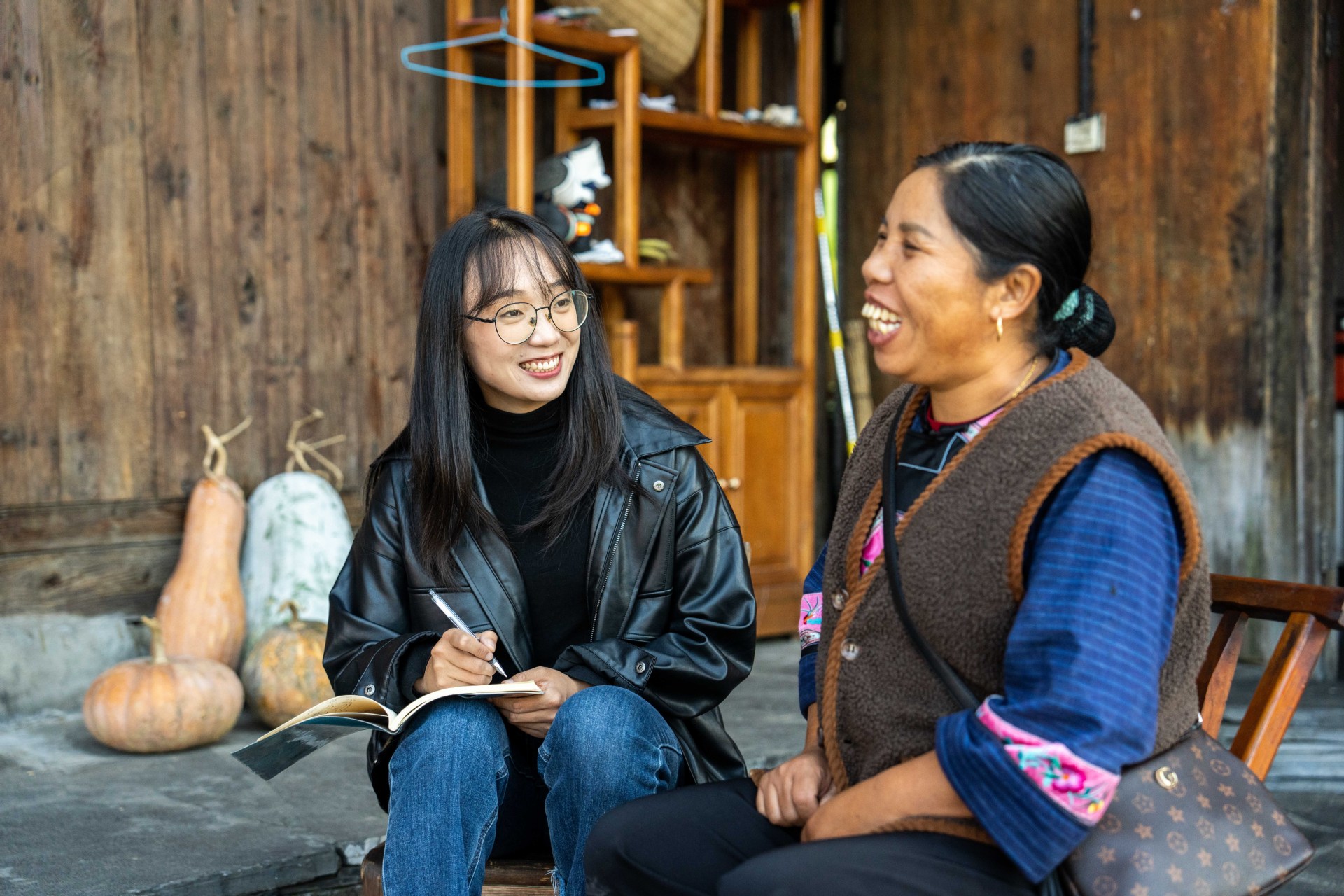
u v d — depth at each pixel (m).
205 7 4.02
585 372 2.07
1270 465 4.33
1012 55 4.95
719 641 2.06
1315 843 2.87
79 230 3.81
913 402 1.58
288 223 4.26
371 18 4.41
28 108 3.69
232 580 3.97
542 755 1.87
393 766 1.83
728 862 1.55
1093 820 1.25
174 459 4.04
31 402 3.74
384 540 2.09
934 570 1.40
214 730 3.42
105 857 2.55
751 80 5.25
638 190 4.52
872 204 5.47
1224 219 4.38
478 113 4.65
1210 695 1.77
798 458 5.05
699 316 5.37
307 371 4.34
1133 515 1.30
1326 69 4.36
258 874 2.52
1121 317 4.69
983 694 1.39
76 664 3.81
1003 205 1.38
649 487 2.07
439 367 2.03
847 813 1.41
